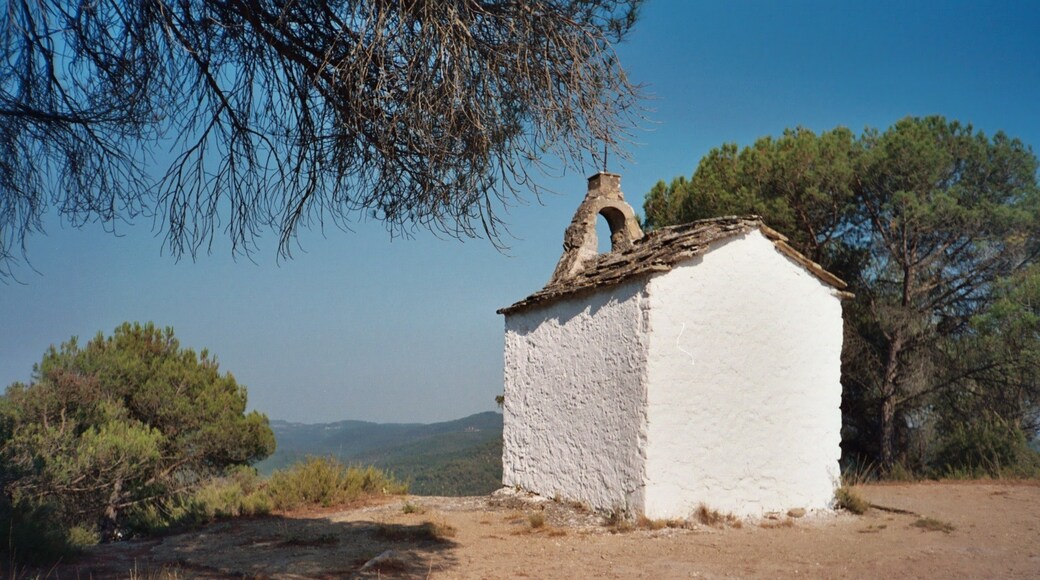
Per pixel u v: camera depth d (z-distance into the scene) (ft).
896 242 60.44
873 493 43.88
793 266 38.75
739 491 35.60
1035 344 53.98
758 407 36.65
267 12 16.61
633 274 35.42
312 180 18.98
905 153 56.85
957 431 57.93
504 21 16.67
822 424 38.37
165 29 15.92
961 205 57.77
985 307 58.39
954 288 60.64
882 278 62.34
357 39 16.16
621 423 35.68
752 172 63.10
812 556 27.32
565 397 40.75
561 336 41.86
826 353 39.01
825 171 58.80
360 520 37.55
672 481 34.17
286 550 29.27
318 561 26.73
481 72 16.74
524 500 41.22
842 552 27.94
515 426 45.78
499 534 32.73
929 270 61.36
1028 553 27.61
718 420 35.55
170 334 80.53
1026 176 58.95
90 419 63.93
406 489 48.55
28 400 61.11
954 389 60.03
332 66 17.10
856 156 61.41
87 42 16.02
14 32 14.82
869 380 62.08
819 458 38.04
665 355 34.73
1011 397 57.47
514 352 46.73
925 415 61.46
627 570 25.34
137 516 44.70
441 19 15.80
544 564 26.32
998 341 55.67
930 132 60.39
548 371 42.78
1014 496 42.24
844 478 49.24
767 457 36.55
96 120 17.02
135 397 73.20
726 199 62.64
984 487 46.37
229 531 35.06
